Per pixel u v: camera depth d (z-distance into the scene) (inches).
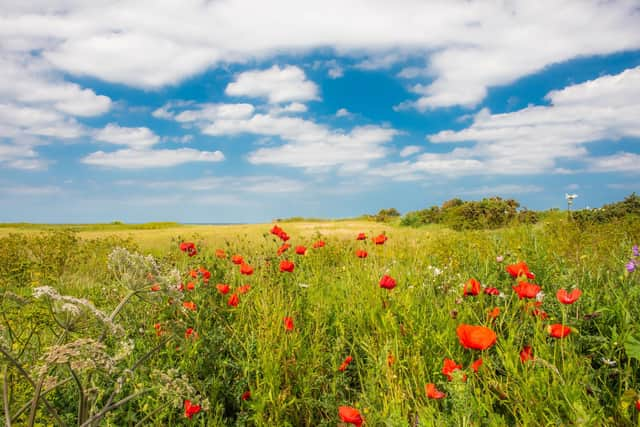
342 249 285.3
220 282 177.5
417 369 109.9
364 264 218.5
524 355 99.5
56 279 303.1
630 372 95.2
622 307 121.8
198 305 147.6
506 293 149.3
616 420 85.4
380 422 89.0
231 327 147.7
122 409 107.6
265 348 126.6
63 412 108.2
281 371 125.4
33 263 306.8
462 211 647.1
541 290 146.0
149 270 91.5
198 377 122.1
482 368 94.9
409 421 92.0
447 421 79.1
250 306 163.5
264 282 194.4
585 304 132.1
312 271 233.0
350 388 120.3
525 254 181.6
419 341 119.7
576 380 87.0
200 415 107.6
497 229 373.7
